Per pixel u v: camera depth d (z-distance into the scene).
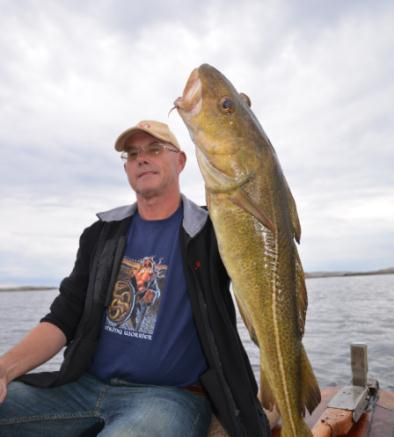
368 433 1.16
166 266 0.97
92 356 0.98
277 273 0.73
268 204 0.72
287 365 0.73
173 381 0.92
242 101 0.75
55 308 1.03
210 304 0.87
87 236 1.09
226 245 0.71
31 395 0.94
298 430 0.72
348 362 2.66
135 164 1.02
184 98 0.73
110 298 0.98
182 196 1.05
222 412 0.82
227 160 0.71
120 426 0.78
